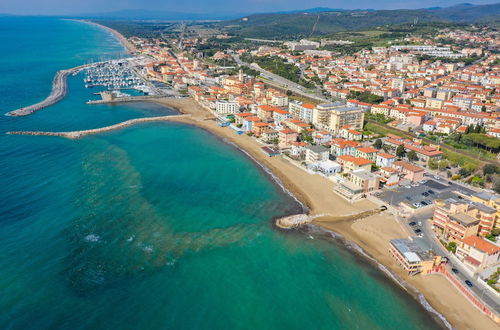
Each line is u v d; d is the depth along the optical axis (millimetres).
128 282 107500
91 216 140375
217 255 122062
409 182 175250
